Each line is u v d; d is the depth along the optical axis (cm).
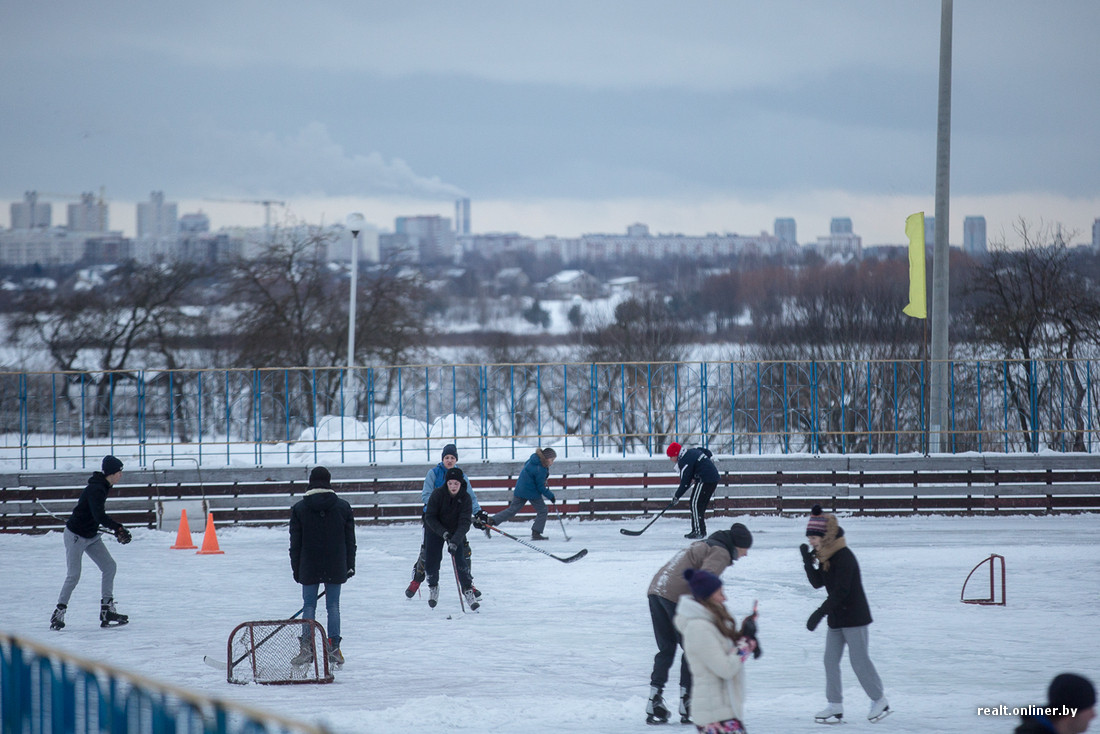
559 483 4528
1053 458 4606
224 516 4475
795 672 2212
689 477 3947
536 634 2567
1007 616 2745
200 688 2022
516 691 2025
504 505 4500
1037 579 3241
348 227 5788
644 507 4541
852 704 1927
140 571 3506
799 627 2645
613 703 1886
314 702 1908
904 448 5425
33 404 5766
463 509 2800
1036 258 7019
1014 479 4606
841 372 4759
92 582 3319
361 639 2508
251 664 2130
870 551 3709
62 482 4447
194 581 3319
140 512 4441
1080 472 4603
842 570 1784
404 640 2497
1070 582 3194
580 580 3278
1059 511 4609
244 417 5731
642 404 5869
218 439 5641
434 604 2827
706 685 1430
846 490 4584
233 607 2900
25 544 4112
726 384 5978
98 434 5538
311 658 2108
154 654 2305
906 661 2281
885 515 4584
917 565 3475
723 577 3281
